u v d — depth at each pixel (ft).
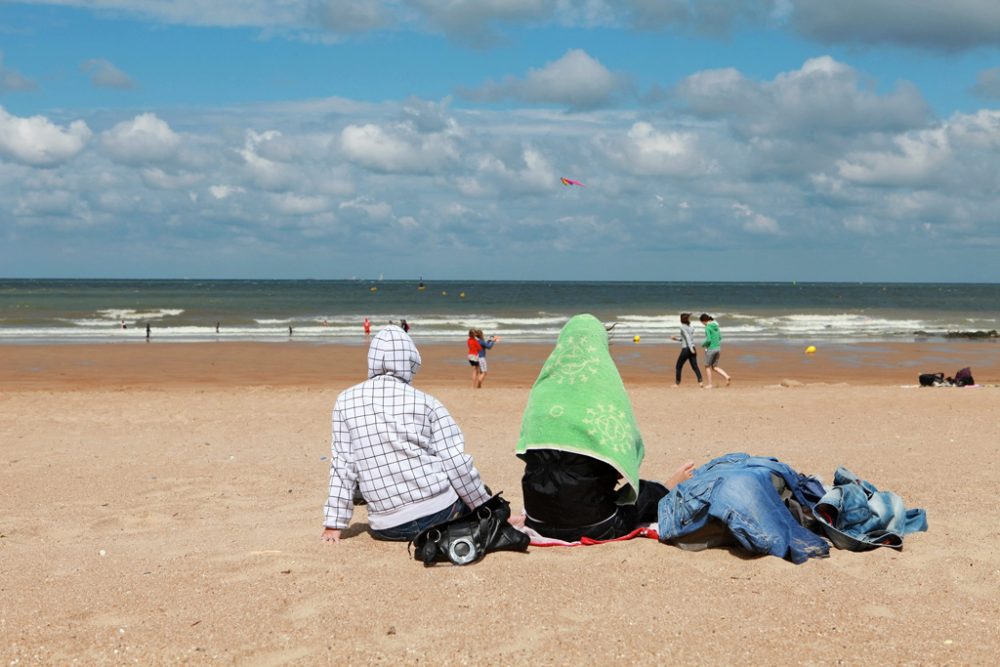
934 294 461.78
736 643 12.12
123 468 28.19
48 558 16.75
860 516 17.20
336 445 17.72
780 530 16.31
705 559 16.07
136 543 18.08
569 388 17.43
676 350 103.40
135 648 11.93
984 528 18.51
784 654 11.78
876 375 81.46
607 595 14.06
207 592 14.24
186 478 26.35
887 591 14.40
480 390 53.11
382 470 17.19
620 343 112.47
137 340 110.73
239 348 99.71
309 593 14.15
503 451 32.14
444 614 13.19
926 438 34.35
